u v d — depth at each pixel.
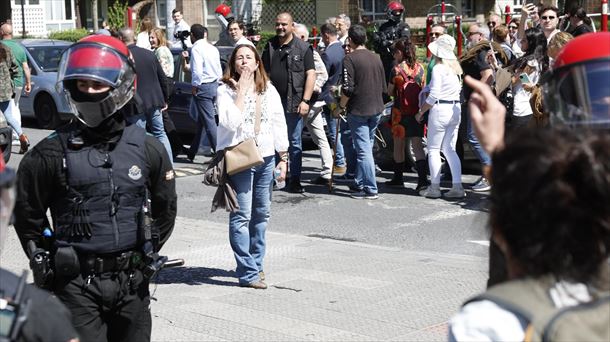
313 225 12.48
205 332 7.90
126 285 5.32
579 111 3.77
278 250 10.98
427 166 15.34
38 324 3.12
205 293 9.08
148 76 14.64
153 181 5.47
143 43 18.89
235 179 8.92
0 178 2.97
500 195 2.63
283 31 13.93
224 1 39.97
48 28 46.72
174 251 10.91
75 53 5.26
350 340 7.63
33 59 22.95
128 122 5.79
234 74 8.97
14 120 18.08
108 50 5.25
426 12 38.41
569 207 2.53
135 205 5.32
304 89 14.02
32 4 45.88
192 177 16.16
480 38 16.05
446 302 8.66
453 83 13.57
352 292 9.07
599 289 2.61
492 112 3.07
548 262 2.57
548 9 13.38
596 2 25.55
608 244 2.56
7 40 18.94
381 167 16.69
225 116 8.69
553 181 2.54
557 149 2.57
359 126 13.83
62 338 3.18
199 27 16.56
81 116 5.24
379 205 13.68
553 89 3.90
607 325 2.55
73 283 5.25
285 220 12.80
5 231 3.06
